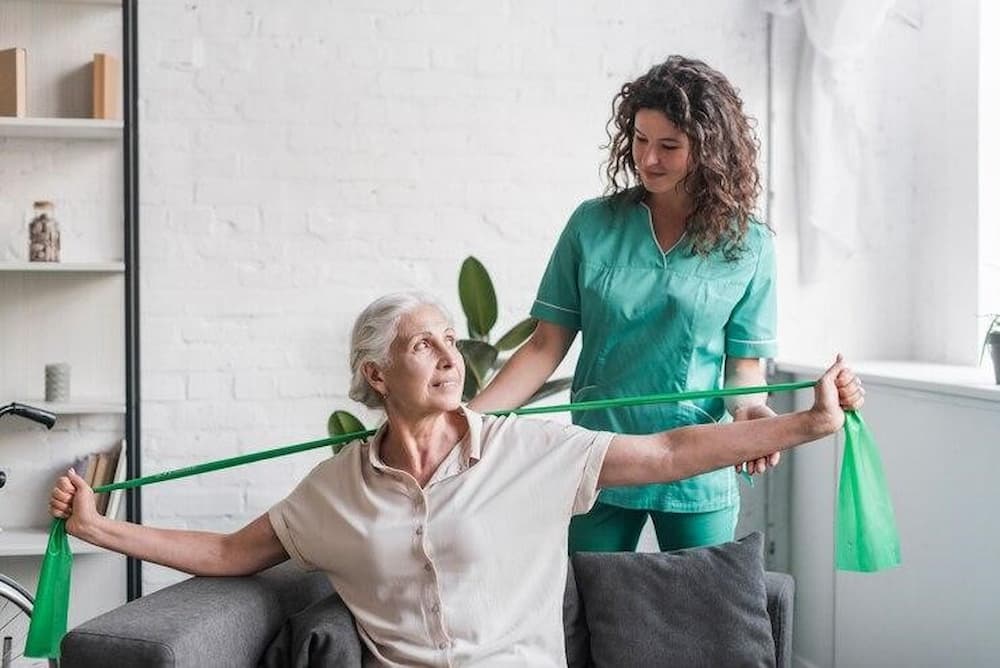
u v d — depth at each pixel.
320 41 3.65
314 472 2.29
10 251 3.57
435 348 2.17
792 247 3.82
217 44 3.61
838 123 3.73
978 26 3.48
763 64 3.80
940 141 3.69
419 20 3.69
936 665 2.95
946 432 2.90
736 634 2.34
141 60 3.58
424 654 2.13
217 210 3.63
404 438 2.21
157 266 3.62
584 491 2.20
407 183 3.71
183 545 2.28
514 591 2.17
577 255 2.59
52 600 2.24
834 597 3.46
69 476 2.26
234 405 3.66
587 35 3.75
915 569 3.04
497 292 3.75
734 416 2.49
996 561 2.71
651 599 2.38
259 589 2.27
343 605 2.22
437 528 2.16
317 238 3.68
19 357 3.60
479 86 3.72
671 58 2.44
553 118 3.75
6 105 3.39
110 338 3.64
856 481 2.22
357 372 2.23
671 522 2.58
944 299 3.68
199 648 2.02
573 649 2.41
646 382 2.54
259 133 3.64
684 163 2.39
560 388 3.35
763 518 3.75
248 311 3.66
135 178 3.40
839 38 3.55
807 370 3.55
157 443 3.64
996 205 3.51
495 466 2.21
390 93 3.69
